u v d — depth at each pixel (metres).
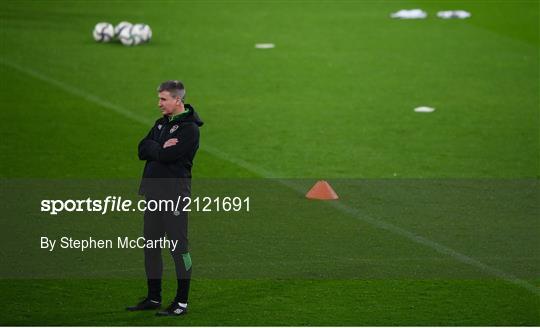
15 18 111.69
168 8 124.12
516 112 69.69
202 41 99.75
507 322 32.91
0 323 32.19
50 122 64.75
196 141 32.81
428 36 104.81
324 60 90.38
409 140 61.31
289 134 62.66
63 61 86.88
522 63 89.88
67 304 34.25
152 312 33.56
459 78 82.62
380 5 129.75
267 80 80.94
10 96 72.62
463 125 65.56
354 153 57.94
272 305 34.38
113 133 62.06
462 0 133.00
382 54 93.94
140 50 93.56
